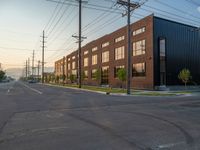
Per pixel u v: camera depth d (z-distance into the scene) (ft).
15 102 63.31
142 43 138.41
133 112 44.21
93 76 218.18
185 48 142.61
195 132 27.37
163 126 30.81
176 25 139.23
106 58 189.47
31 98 76.38
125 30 157.17
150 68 130.21
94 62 216.33
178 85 137.39
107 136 25.48
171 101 67.51
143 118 37.14
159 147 21.44
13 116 39.65
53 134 26.53
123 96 88.58
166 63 132.67
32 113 43.21
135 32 145.59
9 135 26.11
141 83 138.00
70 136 25.57
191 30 146.51
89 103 61.05
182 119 36.14
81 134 26.48
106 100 69.92
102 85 192.13
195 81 146.61
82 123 33.06
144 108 50.55
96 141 23.47
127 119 36.24
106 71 188.65
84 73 232.73
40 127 30.40
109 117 38.27
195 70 147.43
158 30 131.44
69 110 47.42
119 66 165.27
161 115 40.29
